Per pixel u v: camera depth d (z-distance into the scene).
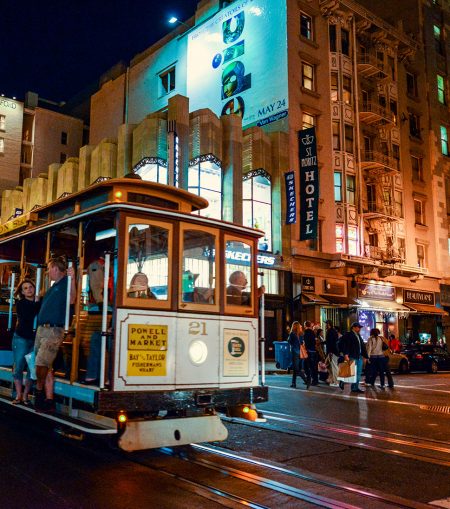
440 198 36.59
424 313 33.88
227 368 6.90
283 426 8.49
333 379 15.13
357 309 29.22
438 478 5.67
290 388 14.34
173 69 34.53
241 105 29.48
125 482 5.32
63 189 30.34
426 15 38.56
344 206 29.14
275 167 26.94
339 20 30.73
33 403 7.13
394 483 5.49
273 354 25.73
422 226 34.69
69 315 6.94
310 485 5.35
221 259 7.06
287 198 26.44
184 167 24.50
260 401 7.12
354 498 4.96
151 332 6.17
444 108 38.91
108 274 5.97
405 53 35.25
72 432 6.79
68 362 7.16
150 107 35.81
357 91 30.84
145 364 6.07
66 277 6.87
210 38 31.78
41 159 44.00
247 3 29.94
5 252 9.28
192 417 6.36
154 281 6.33
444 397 12.83
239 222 25.42
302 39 28.67
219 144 25.77
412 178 34.69
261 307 7.51
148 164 25.03
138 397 5.90
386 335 31.41
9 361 9.11
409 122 35.47
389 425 8.72
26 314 7.56
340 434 7.91
